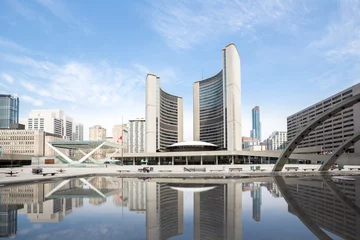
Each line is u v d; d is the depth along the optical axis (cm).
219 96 12331
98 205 1305
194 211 1147
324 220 973
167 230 848
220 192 1752
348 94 8394
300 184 2280
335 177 3105
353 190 1833
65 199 1498
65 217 1045
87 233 820
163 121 14025
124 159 9506
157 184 2350
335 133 8962
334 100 9169
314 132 10456
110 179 2977
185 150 9038
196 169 4816
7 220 999
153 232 826
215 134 12612
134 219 1004
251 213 1098
